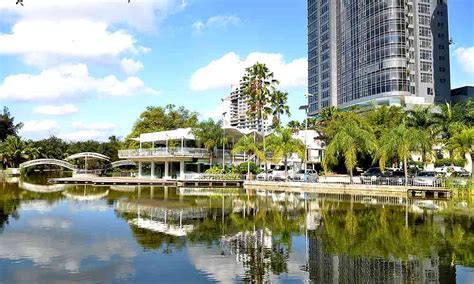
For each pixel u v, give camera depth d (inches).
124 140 4266.7
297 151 2351.1
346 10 4945.9
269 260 676.7
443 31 4534.9
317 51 5748.0
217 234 892.6
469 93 4724.4
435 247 769.6
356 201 1593.3
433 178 1859.0
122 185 2534.5
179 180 2458.2
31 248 758.5
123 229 951.0
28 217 1138.7
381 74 4227.4
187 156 2753.4
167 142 2955.2
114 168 3843.5
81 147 4955.7
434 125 2406.5
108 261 666.8
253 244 795.4
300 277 585.0
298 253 721.0
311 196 1800.0
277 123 3034.0
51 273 605.0
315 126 3004.4
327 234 893.8
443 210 1310.3
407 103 3909.9
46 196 1764.3
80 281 569.0
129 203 1497.3
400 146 1915.6
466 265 644.1
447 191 1723.7
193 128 2812.5
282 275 595.8
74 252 727.7
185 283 562.3
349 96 4803.2
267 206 1413.6
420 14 4404.5
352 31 4766.2
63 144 5246.1
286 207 1386.6
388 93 4148.6
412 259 679.7
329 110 2984.7
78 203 1491.1
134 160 3203.7
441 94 4471.0
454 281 567.8
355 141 2107.5
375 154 2086.6
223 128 2810.0
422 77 4315.9
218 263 657.0
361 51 4557.1
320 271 611.5
